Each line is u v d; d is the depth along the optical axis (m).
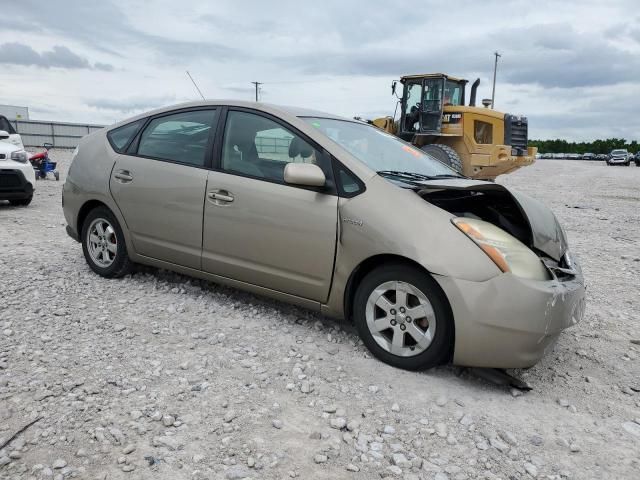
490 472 2.45
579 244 8.23
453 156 15.00
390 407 2.96
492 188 3.36
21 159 9.53
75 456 2.39
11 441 2.47
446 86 15.87
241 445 2.54
